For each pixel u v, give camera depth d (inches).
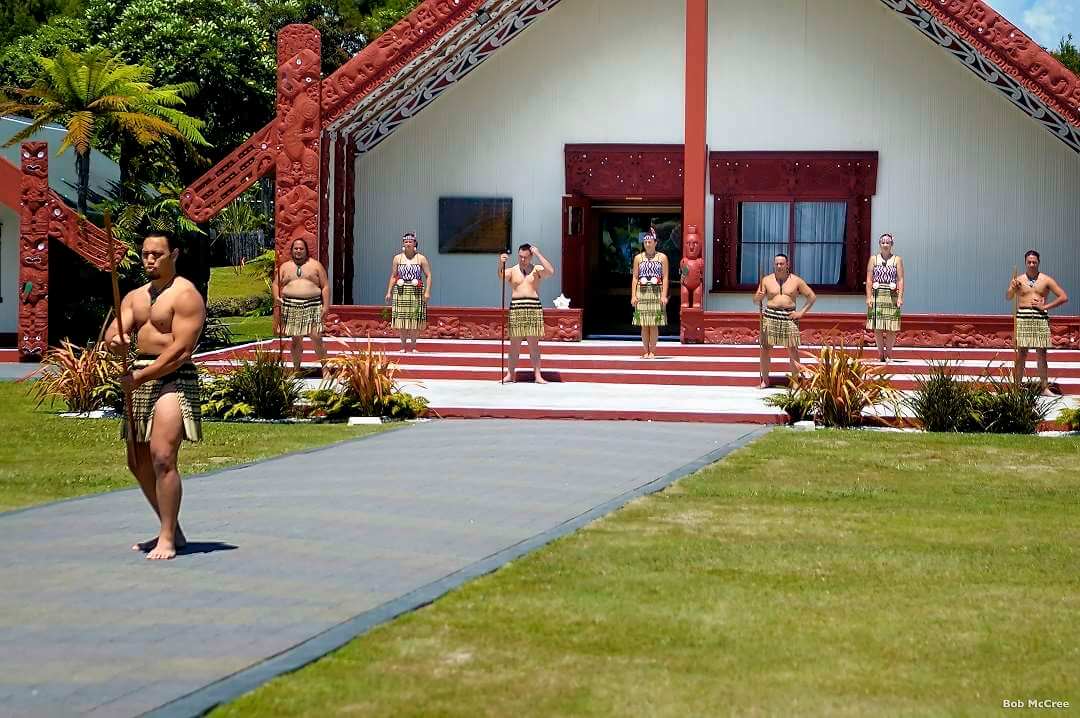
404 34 917.2
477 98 1026.1
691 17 902.4
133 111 1256.8
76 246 983.6
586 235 1033.5
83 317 1131.9
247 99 1520.7
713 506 420.5
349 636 268.5
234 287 1859.0
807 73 1005.2
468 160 1027.9
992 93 987.3
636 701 233.5
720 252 1016.9
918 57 994.7
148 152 1416.1
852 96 1002.7
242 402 658.8
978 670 253.6
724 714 227.8
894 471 499.8
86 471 483.8
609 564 335.3
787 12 1005.2
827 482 471.8
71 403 671.1
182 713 223.3
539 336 792.3
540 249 1027.3
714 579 320.8
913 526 391.9
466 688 238.8
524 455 522.6
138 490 442.3
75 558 336.2
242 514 396.8
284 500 421.7
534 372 806.5
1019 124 987.3
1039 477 489.4
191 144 1349.7
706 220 1021.8
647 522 392.2
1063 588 316.5
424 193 1031.0
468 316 911.0
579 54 1018.7
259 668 247.8
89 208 1246.9
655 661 256.2
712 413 651.5
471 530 376.8
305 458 517.3
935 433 613.3
